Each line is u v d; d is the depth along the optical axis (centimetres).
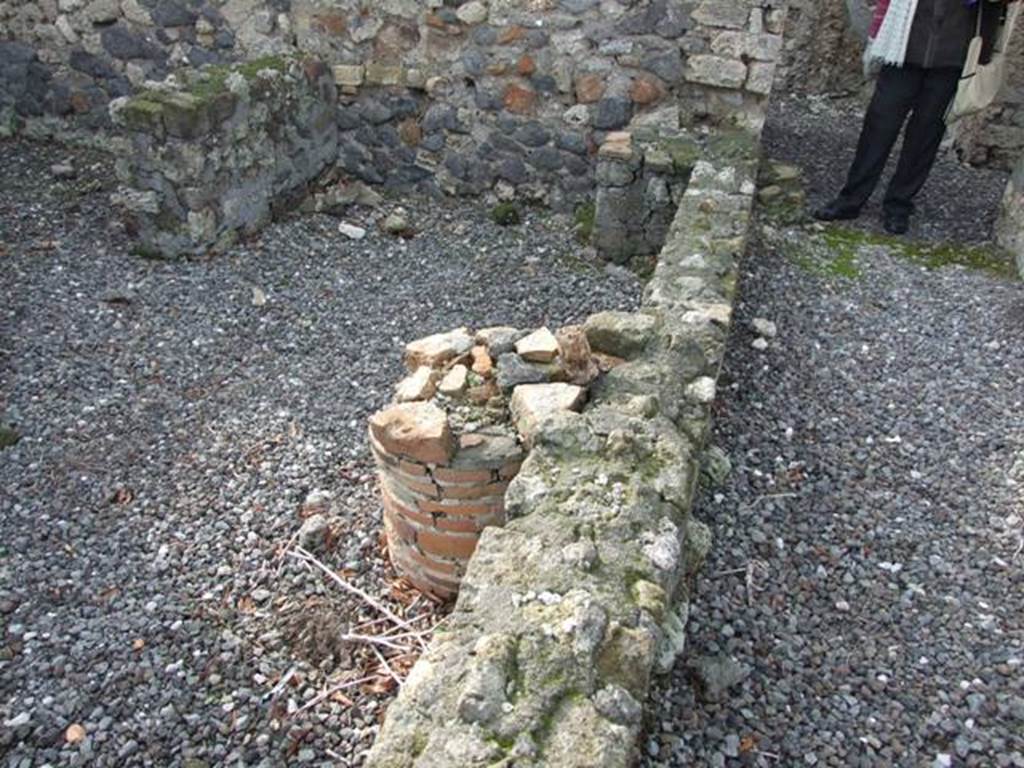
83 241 477
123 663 251
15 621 264
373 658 252
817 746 220
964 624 254
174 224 456
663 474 220
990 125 611
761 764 214
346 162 557
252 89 466
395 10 507
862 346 384
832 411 343
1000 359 376
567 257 482
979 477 311
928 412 344
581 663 169
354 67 528
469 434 234
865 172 492
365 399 364
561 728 158
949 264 462
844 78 769
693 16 463
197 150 439
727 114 483
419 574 262
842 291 427
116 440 339
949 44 445
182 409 357
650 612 184
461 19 496
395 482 242
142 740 231
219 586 276
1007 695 232
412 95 527
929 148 480
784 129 678
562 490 211
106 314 416
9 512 304
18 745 230
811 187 562
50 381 369
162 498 311
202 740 231
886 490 304
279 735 232
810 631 251
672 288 333
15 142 596
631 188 452
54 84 581
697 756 215
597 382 257
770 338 384
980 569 273
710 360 281
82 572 282
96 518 302
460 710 159
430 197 548
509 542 198
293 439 339
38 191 530
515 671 167
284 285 450
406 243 497
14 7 565
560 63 492
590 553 192
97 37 561
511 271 468
